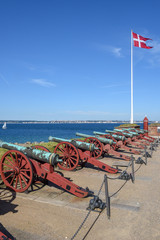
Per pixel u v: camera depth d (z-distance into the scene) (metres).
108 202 5.37
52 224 4.98
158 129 32.12
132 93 33.81
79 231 4.70
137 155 14.73
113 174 9.62
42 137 52.59
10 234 4.54
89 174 9.57
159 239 4.46
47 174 7.09
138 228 4.87
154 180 8.65
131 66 33.53
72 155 10.25
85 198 6.61
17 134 67.38
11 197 6.61
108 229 4.80
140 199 6.57
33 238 4.41
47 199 6.48
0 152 9.75
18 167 7.10
